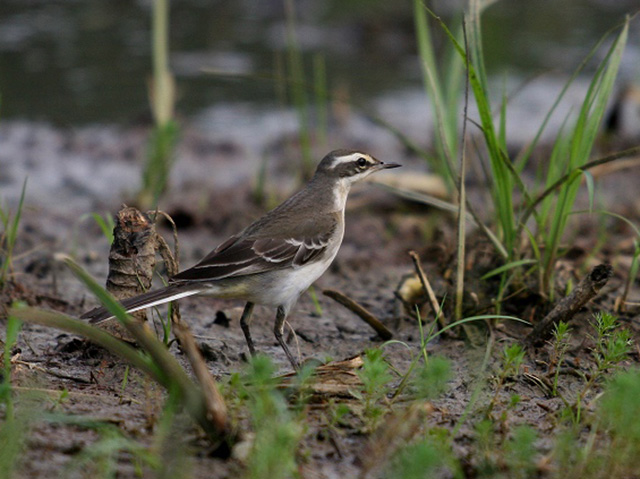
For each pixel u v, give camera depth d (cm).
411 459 720
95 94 2491
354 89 2630
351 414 909
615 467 790
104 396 945
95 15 3203
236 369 1088
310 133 2322
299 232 1174
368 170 1291
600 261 1456
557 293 1239
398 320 1248
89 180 2009
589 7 3509
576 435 880
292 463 766
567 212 1198
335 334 1237
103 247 1636
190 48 2870
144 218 1066
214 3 3381
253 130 2342
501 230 1275
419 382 923
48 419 805
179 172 2048
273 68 2678
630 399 792
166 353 812
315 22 3167
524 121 2433
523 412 959
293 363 1118
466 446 864
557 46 2983
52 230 1702
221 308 1326
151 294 1029
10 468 734
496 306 1183
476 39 1246
